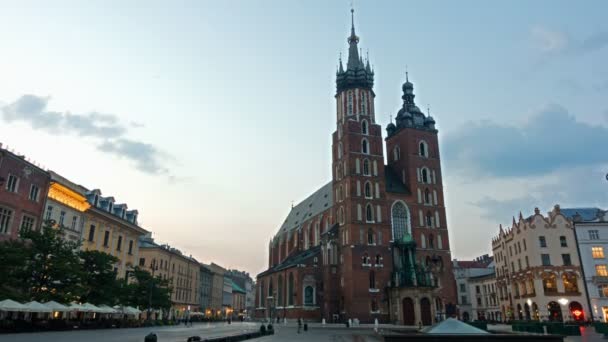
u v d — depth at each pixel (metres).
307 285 106.81
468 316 137.62
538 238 94.06
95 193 70.69
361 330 70.81
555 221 94.75
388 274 97.31
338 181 108.38
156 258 102.56
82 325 53.91
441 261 102.88
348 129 106.88
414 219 104.62
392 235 102.25
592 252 90.06
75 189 63.81
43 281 45.72
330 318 99.38
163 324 79.50
